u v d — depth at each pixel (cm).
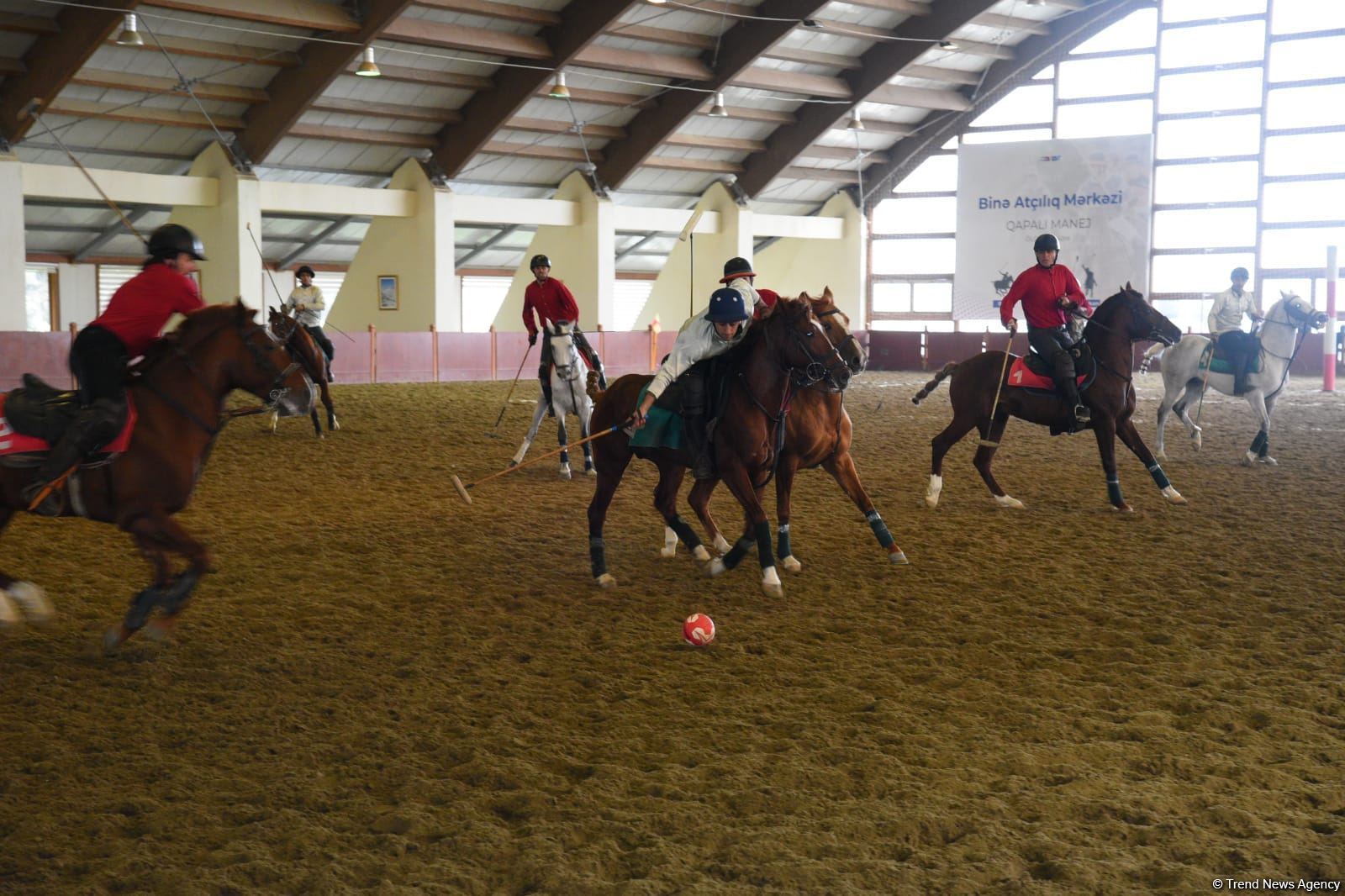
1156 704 516
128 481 557
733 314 686
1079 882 347
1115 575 757
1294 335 1237
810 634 636
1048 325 977
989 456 1019
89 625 645
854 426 1673
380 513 990
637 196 3191
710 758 459
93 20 1928
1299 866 355
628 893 345
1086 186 2992
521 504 1030
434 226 2731
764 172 3161
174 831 396
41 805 419
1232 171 2966
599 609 692
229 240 2477
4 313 2167
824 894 343
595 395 771
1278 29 2880
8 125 2141
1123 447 1412
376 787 439
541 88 2534
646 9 2411
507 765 452
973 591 723
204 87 2278
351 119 2533
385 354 2562
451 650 611
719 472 716
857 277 3497
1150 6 3011
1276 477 1173
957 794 419
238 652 602
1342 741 466
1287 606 673
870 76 2898
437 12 2234
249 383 585
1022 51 3136
